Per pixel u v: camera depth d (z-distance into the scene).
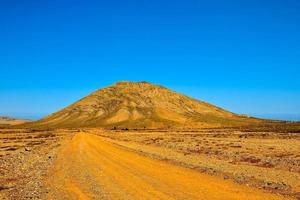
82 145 62.00
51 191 19.45
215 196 16.55
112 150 50.09
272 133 98.50
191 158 37.16
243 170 26.80
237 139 74.81
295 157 36.69
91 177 24.03
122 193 17.88
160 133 133.38
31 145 68.25
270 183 20.47
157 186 19.61
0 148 62.03
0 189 20.91
